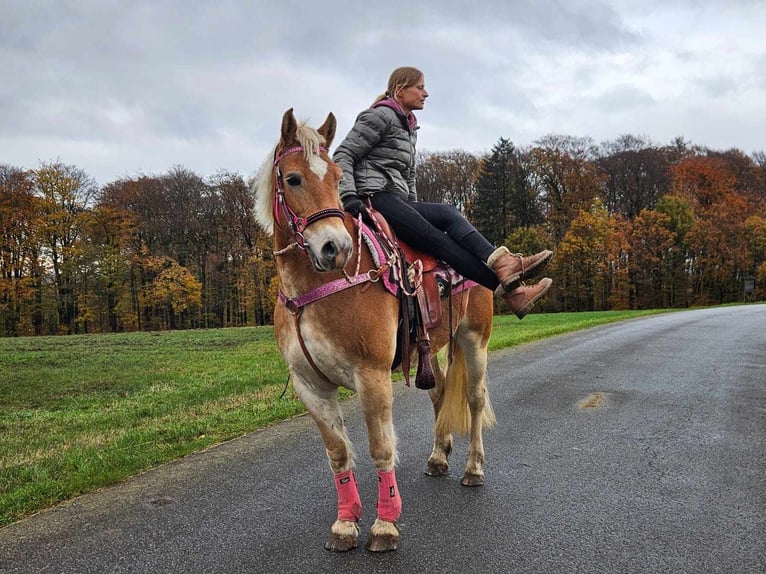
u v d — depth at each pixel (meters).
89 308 41.81
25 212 39.78
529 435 5.65
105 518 3.85
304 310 3.19
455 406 4.38
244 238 46.81
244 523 3.73
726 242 54.03
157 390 9.63
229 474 4.68
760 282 56.34
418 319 3.58
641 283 53.78
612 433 5.67
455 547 3.34
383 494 3.32
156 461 5.05
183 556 3.30
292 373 3.38
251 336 20.89
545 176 60.31
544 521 3.67
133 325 44.47
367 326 3.16
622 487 4.23
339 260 2.86
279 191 3.12
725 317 22.94
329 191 2.99
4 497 4.16
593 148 66.38
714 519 3.66
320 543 3.44
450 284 3.89
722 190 60.88
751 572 3.02
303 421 6.37
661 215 53.50
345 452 3.40
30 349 17.23
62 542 3.50
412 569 3.11
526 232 52.12
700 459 4.84
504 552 3.27
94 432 6.35
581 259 51.56
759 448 5.12
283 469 4.79
